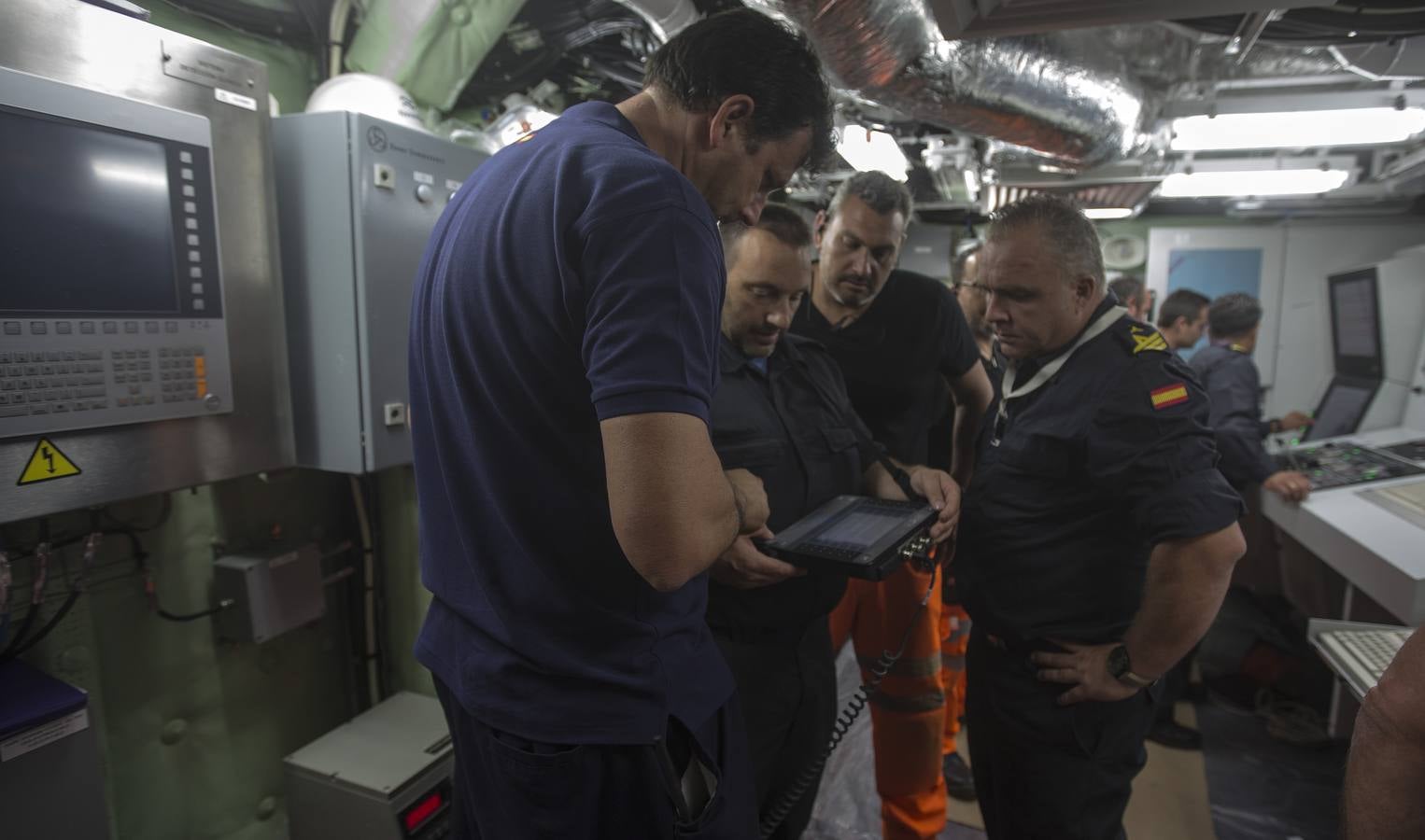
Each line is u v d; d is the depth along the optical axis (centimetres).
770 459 130
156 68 117
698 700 86
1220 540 114
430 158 156
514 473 76
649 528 65
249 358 134
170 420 122
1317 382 519
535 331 72
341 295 144
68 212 106
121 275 113
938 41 174
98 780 113
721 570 123
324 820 162
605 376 66
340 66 191
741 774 95
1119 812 133
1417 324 339
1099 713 128
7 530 131
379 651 198
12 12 101
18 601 133
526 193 74
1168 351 124
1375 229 507
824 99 85
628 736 78
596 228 68
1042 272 124
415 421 88
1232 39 189
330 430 149
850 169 338
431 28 188
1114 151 248
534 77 224
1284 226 520
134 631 152
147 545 153
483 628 80
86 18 108
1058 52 202
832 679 147
